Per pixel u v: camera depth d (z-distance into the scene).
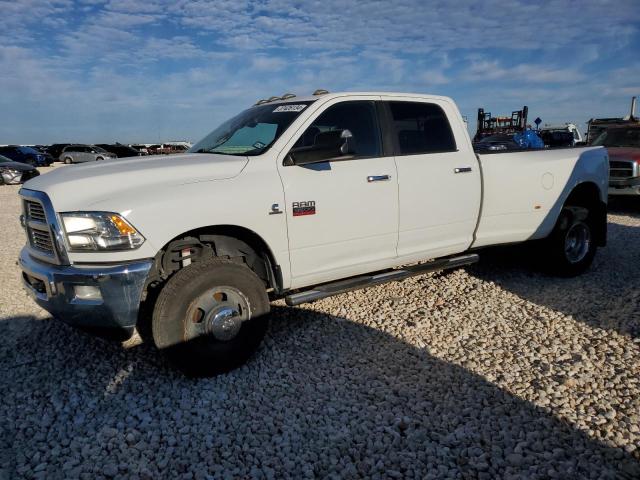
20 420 3.29
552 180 5.62
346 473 2.72
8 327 4.82
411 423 3.13
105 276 3.29
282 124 4.25
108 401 3.49
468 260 5.31
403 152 4.73
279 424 3.17
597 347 4.08
